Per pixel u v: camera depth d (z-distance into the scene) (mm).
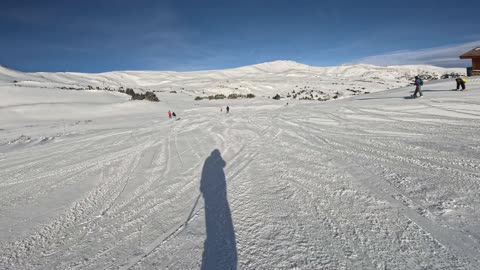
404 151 4910
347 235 2414
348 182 3678
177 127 13703
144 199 3861
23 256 2623
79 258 2518
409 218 2576
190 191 4004
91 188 4602
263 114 16953
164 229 2914
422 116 8438
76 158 7355
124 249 2594
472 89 11734
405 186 3322
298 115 13367
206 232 2746
